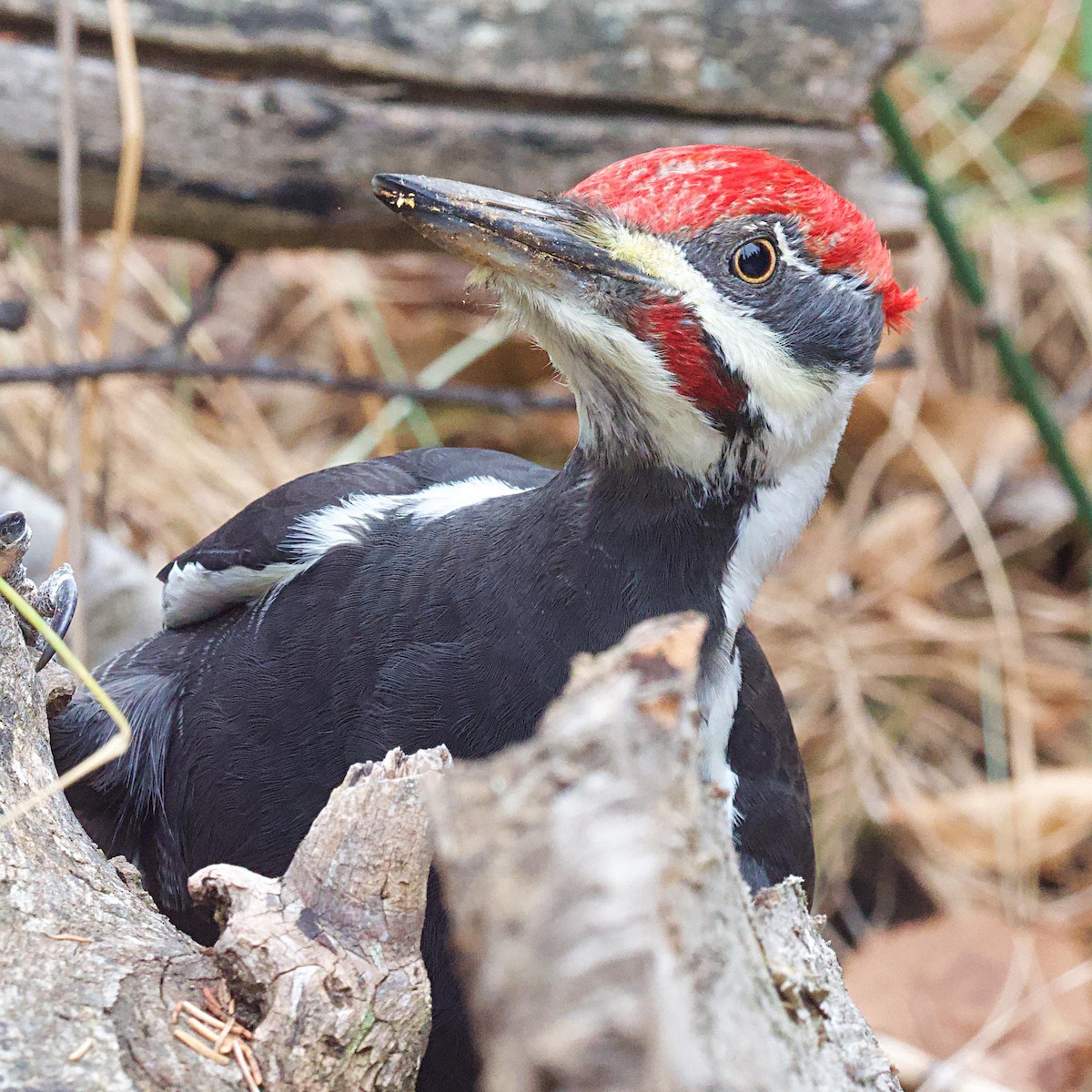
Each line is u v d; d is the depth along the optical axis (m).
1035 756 11.41
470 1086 5.71
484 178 9.05
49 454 10.50
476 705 5.68
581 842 2.83
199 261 12.83
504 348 12.10
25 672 5.18
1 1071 3.86
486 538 5.87
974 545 11.73
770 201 5.84
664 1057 2.62
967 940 9.87
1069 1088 9.20
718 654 5.91
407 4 8.71
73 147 8.47
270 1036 4.09
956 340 13.11
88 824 6.54
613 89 8.95
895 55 9.12
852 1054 3.97
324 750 5.88
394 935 4.27
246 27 8.65
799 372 5.93
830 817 10.70
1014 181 13.70
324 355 12.28
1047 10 14.66
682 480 5.78
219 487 10.95
